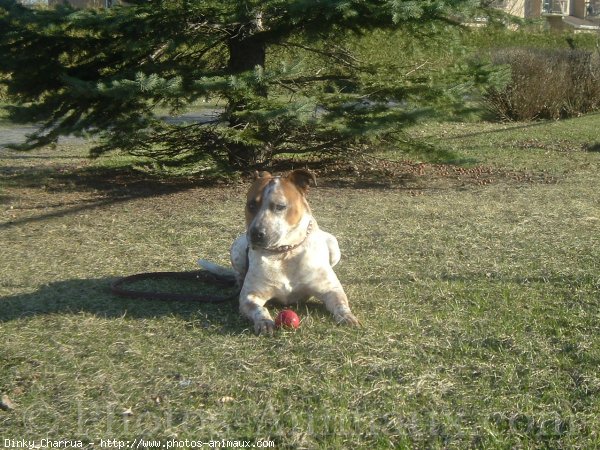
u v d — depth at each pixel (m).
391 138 7.34
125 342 4.00
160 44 6.47
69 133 6.68
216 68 7.12
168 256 5.05
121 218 5.88
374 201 6.22
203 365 3.80
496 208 5.93
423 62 7.50
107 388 3.69
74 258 5.04
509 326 4.06
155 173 7.73
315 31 6.55
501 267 4.75
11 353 3.93
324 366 3.77
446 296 4.39
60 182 7.45
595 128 10.91
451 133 10.93
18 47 6.54
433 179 7.33
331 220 5.70
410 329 4.05
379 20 6.43
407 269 4.76
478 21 7.14
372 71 7.34
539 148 9.30
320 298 4.20
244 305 4.12
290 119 6.45
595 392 3.59
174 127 6.84
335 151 7.45
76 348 3.96
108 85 6.17
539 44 17.58
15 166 8.62
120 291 4.42
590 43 18.45
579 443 3.36
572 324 4.07
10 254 5.13
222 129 6.69
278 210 4.06
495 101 12.30
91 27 6.28
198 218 5.78
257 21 6.68
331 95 6.80
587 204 6.01
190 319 4.17
